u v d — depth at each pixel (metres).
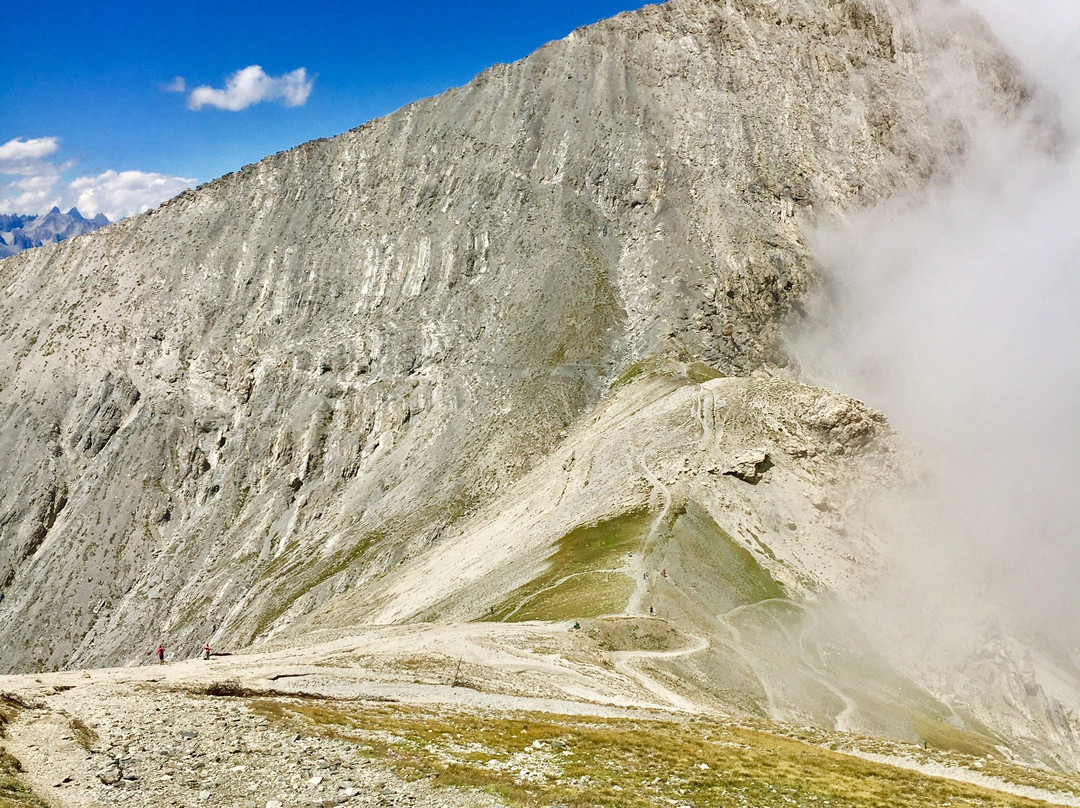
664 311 195.62
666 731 35.38
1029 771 36.53
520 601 84.00
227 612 154.62
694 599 80.31
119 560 176.50
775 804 25.16
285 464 191.00
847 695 69.25
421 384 198.00
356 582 143.50
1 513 186.88
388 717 32.72
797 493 104.00
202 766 23.02
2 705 28.27
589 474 122.44
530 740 30.17
